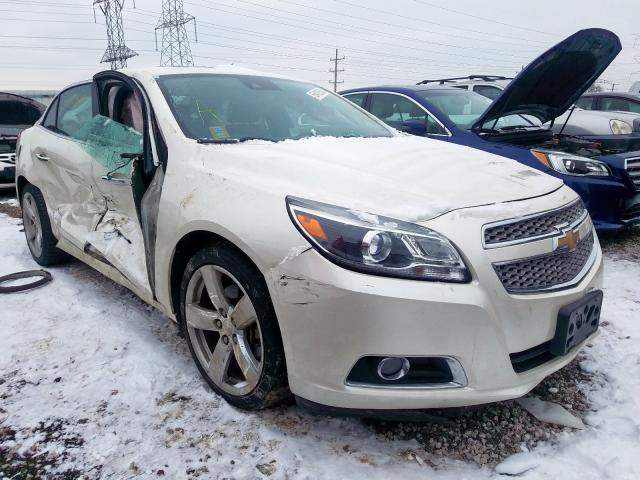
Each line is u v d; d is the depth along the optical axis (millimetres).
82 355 2838
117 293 3697
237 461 2045
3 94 8984
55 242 4098
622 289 3793
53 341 2994
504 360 1949
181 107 2861
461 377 1921
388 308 1813
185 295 2469
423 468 2016
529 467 2006
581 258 2301
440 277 1868
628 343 2977
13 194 8523
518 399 2469
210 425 2254
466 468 2021
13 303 3518
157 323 3223
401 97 5898
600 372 2697
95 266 3363
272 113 3129
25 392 2506
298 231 1940
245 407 2305
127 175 2898
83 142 3457
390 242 1862
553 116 4922
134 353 2842
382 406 1927
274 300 1974
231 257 2154
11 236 5309
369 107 6312
